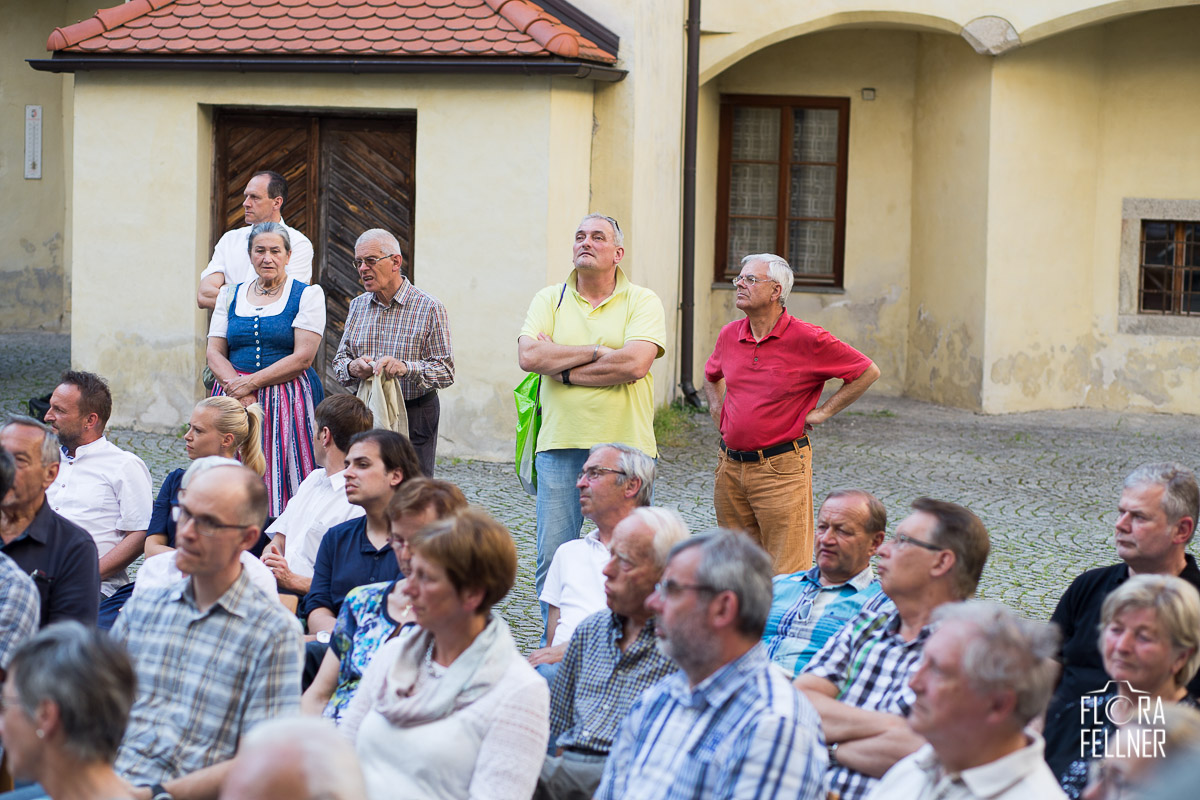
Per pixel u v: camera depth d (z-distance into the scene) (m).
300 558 5.40
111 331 11.34
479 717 3.51
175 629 3.85
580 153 11.12
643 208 11.83
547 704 3.58
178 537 3.79
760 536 6.61
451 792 3.49
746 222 15.79
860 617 4.08
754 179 15.72
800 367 6.36
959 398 14.50
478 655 3.56
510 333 10.70
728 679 3.22
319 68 10.58
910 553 3.91
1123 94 14.40
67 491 5.56
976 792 2.90
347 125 11.14
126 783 3.30
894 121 15.38
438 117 10.70
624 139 11.34
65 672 2.84
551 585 5.10
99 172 11.25
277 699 3.80
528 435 6.45
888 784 3.18
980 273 14.08
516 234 10.63
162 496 5.57
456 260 10.76
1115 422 13.88
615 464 4.94
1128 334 14.55
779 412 6.39
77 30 11.02
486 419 10.80
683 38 13.59
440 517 4.16
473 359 10.77
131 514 5.60
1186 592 3.56
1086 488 10.48
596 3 11.31
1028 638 2.91
